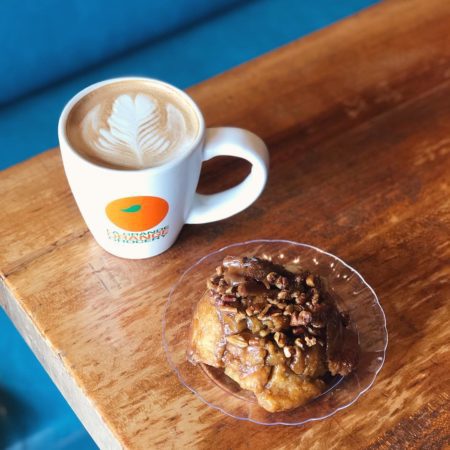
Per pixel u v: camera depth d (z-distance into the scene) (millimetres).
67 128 610
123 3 985
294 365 573
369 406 591
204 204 660
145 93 638
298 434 578
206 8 1056
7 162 923
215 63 1023
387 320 629
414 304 638
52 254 653
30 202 681
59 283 639
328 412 582
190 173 616
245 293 583
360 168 718
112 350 608
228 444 573
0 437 753
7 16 919
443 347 617
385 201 697
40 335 618
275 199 695
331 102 765
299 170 714
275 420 578
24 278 640
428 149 732
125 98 634
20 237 661
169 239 653
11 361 790
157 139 613
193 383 593
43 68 969
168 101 636
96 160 598
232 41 1048
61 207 679
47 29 949
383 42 818
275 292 591
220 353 585
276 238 673
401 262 661
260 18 1081
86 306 629
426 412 589
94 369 599
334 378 596
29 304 627
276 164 718
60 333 615
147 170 590
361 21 837
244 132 632
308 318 574
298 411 583
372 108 762
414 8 850
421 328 625
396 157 726
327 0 1112
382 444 576
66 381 620
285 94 770
